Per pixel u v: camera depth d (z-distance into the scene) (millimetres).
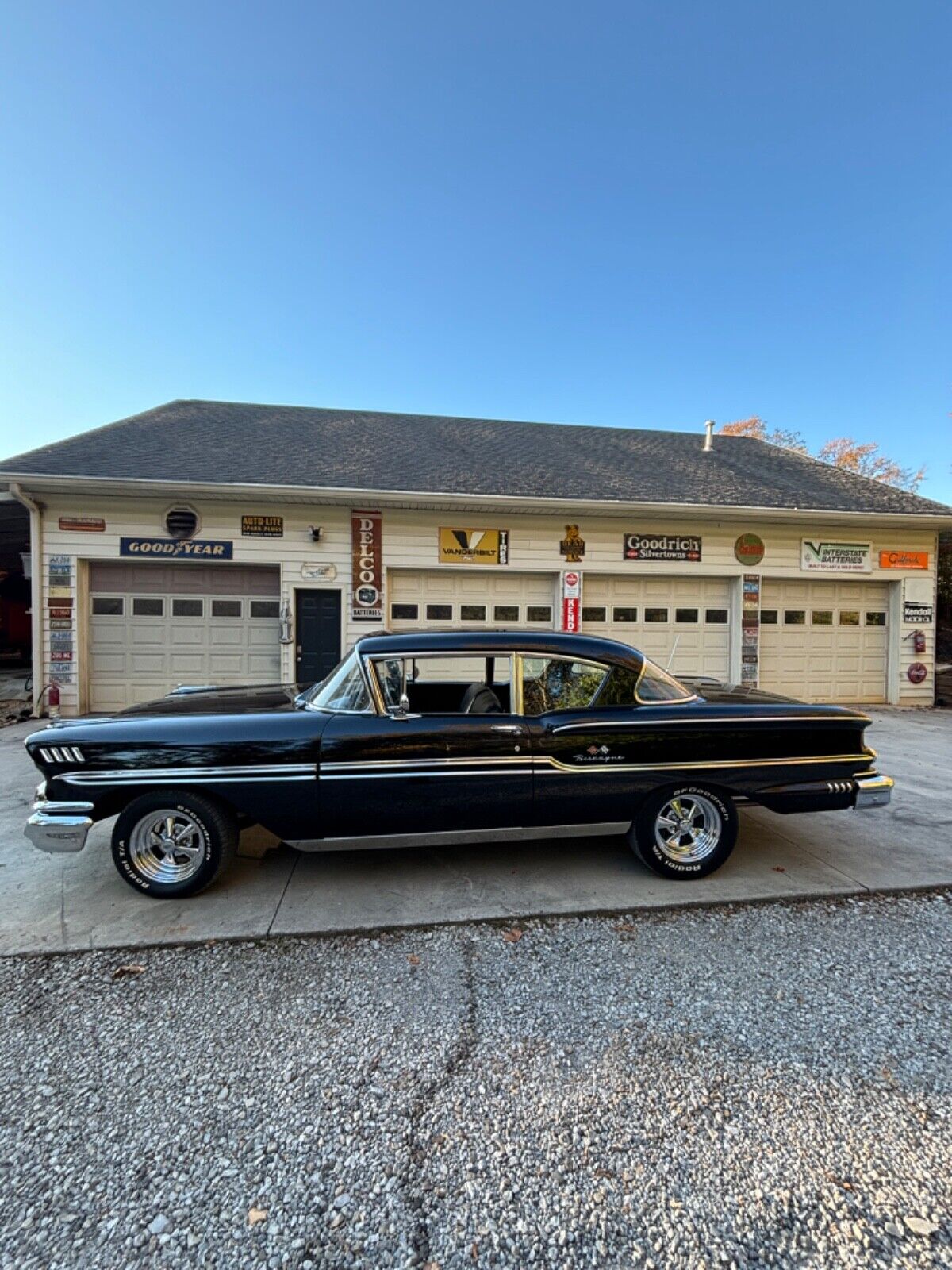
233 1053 2105
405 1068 2029
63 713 8711
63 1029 2223
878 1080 1977
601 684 3537
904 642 10562
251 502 8969
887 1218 1510
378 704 3348
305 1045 2146
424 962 2658
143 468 8883
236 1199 1557
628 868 3637
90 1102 1881
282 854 3811
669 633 10117
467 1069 2025
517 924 2984
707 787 3471
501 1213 1522
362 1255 1419
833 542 10336
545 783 3361
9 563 15031
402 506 9234
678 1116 1828
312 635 9305
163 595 9109
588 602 9898
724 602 10250
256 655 9328
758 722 3531
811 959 2691
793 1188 1591
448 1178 1619
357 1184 1600
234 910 3105
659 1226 1489
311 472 9352
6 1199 1552
